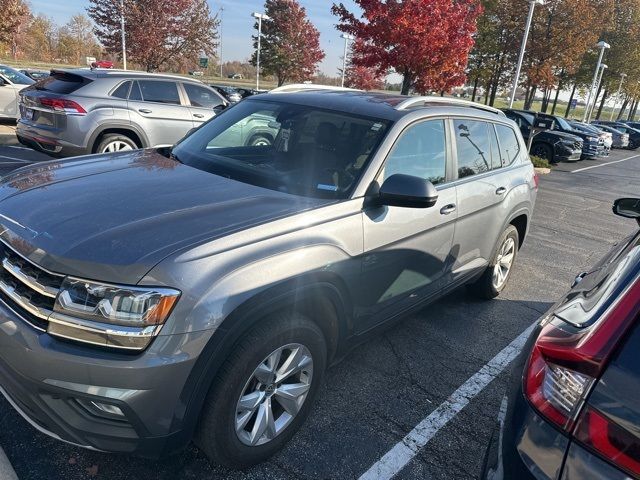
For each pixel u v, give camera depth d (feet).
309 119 11.19
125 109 25.98
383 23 44.75
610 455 4.51
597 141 71.51
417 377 11.45
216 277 6.95
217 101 30.45
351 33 47.50
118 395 6.45
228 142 11.53
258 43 110.83
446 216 11.54
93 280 6.57
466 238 12.80
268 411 8.13
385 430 9.61
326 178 9.71
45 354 6.47
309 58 120.78
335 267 8.54
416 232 10.57
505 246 15.84
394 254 10.05
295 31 118.52
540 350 5.44
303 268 7.94
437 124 11.79
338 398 10.39
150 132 27.04
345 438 9.27
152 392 6.55
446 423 9.99
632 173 63.93
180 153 11.57
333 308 9.00
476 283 15.64
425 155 11.24
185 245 7.06
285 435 8.63
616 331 4.90
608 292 5.62
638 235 7.50
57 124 24.40
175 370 6.61
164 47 89.25
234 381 7.30
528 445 5.09
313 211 8.62
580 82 131.95
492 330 14.17
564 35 92.63
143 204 8.21
